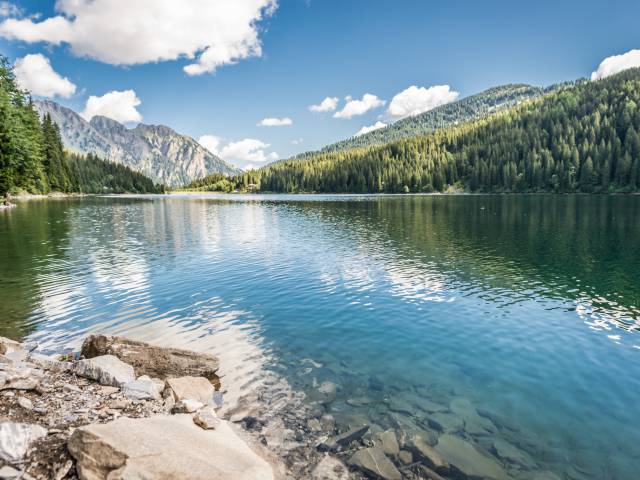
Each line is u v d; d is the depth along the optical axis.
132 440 7.19
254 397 11.25
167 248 38.00
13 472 6.61
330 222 63.12
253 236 46.78
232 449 8.03
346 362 13.76
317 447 8.94
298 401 11.06
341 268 29.03
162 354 13.04
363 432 9.58
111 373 11.39
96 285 24.23
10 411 8.71
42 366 12.05
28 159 102.56
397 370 13.16
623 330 16.86
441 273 27.38
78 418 8.88
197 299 21.42
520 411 10.70
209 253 35.25
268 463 8.25
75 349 14.77
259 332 16.64
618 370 13.20
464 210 83.44
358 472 8.11
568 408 10.88
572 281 25.19
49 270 28.34
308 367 13.35
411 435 9.48
